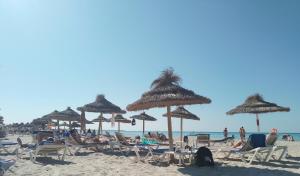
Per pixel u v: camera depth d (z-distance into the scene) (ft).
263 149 28.73
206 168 26.25
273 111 38.68
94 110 47.42
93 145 39.83
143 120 71.77
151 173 24.06
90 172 24.32
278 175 23.24
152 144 38.52
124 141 38.47
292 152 42.45
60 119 67.82
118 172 24.48
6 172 23.68
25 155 35.70
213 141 56.90
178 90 27.14
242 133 59.52
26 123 149.69
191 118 50.57
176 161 29.50
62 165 27.96
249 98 41.73
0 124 114.93
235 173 24.06
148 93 28.37
